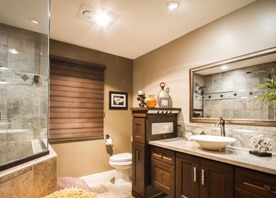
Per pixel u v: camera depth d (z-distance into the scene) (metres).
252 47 1.81
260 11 1.76
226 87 2.04
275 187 1.17
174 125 2.60
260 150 1.55
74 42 2.88
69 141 2.85
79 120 2.94
